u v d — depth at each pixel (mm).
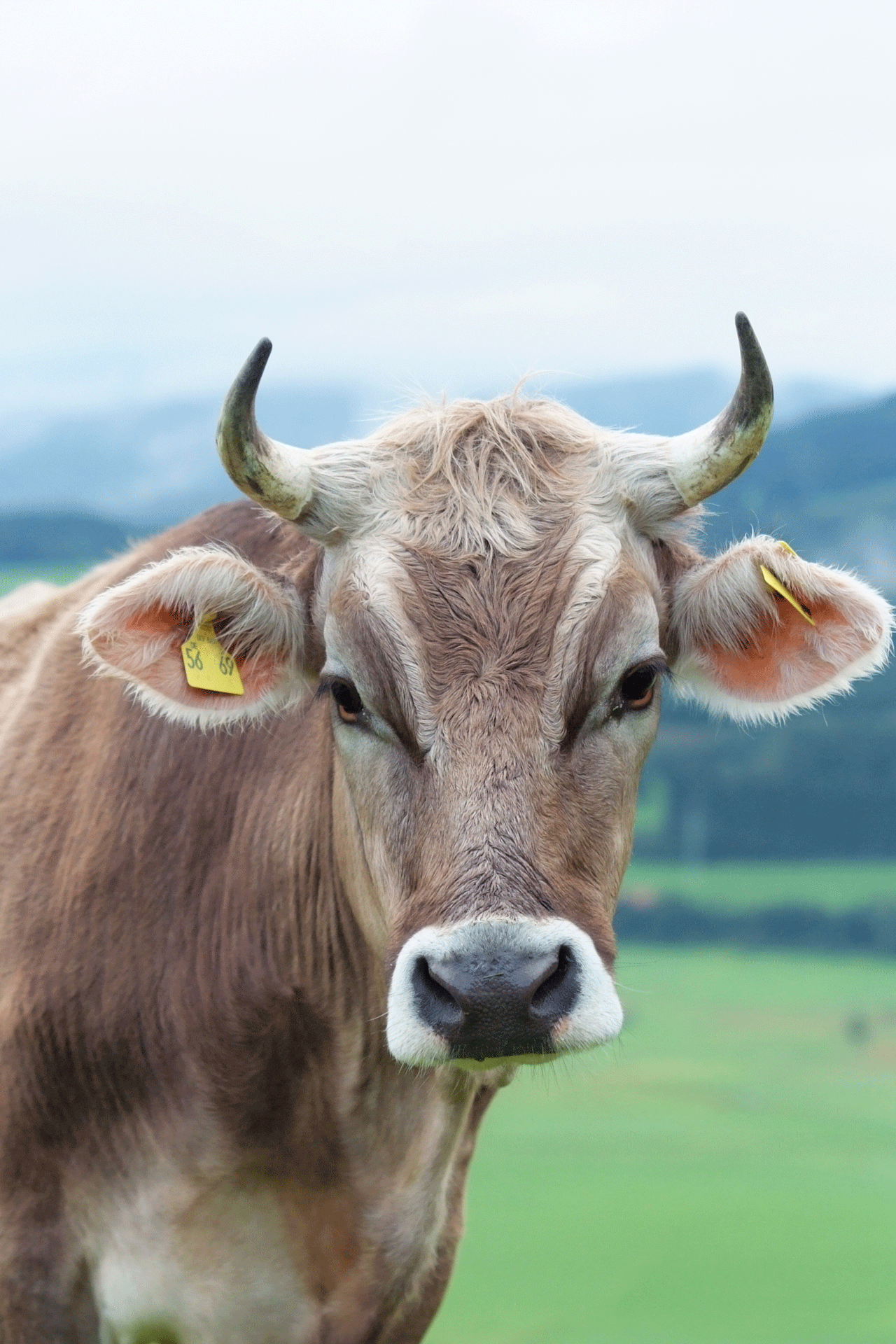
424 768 5547
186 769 6988
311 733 6855
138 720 7105
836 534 132125
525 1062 5234
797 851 90438
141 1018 6676
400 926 5457
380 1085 6656
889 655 6180
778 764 98312
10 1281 6715
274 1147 6699
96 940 6766
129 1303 6785
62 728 7391
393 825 5664
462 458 6098
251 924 6688
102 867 6863
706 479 6133
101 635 6133
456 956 5090
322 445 6336
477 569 5766
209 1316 6773
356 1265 6816
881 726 103062
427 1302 7363
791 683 6566
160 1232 6730
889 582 119750
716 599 6391
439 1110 6801
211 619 6312
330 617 5988
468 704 5512
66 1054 6699
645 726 5949
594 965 5227
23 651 8273
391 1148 6746
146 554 7688
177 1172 6695
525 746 5461
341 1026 6586
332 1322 6840
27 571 92688
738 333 5930
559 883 5348
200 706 6363
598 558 5836
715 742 105375
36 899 6957
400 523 5977
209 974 6672
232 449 5957
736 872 86500
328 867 6516
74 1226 6793
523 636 5605
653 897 81062
